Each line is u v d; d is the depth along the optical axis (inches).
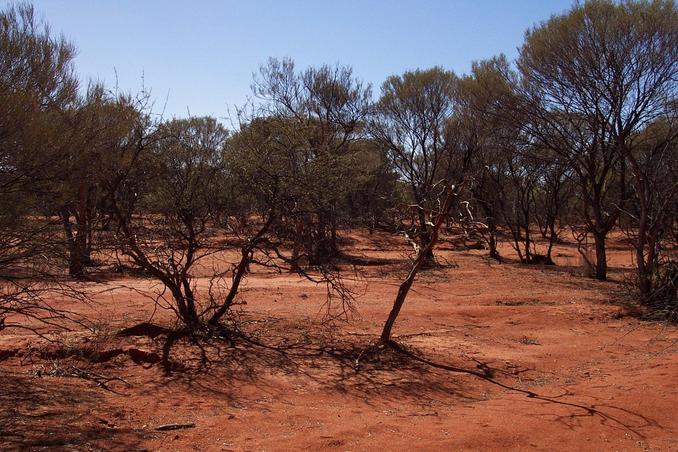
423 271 868.0
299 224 384.2
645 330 481.4
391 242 1187.3
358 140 1059.3
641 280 582.2
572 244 1550.2
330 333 412.2
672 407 282.8
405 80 1058.7
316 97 1032.8
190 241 374.0
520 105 790.5
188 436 226.2
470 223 382.0
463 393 311.7
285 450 215.9
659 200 599.8
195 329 371.6
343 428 243.0
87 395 267.0
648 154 714.8
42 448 201.3
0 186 236.7
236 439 226.4
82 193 297.6
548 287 727.7
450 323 482.0
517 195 1130.0
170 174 365.4
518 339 440.1
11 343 337.1
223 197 375.6
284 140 373.4
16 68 264.5
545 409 277.9
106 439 216.2
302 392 295.1
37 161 244.2
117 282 602.5
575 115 778.8
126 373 303.3
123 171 335.0
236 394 284.4
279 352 355.9
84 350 325.4
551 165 979.9
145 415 248.2
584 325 498.9
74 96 298.4
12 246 240.8
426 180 1044.5
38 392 262.8
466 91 885.2
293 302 542.0
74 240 288.0
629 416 271.1
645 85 701.9
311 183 368.8
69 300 485.7
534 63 740.0
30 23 279.7
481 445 229.9
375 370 335.6
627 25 668.7
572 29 695.1
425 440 232.2
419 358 364.5
